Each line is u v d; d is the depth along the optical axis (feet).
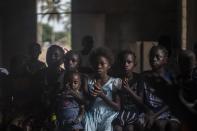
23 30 57.00
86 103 23.09
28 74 25.71
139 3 67.41
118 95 22.70
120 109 22.82
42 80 25.26
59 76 24.80
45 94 24.75
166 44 31.73
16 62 26.55
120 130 22.53
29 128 24.22
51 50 25.54
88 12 67.67
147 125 22.09
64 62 25.13
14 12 56.85
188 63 19.42
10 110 25.16
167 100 14.49
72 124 22.88
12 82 25.66
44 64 28.78
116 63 24.21
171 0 65.72
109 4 67.77
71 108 23.04
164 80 14.61
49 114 24.26
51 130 23.97
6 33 56.70
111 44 67.92
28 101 25.03
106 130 22.67
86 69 26.86
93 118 22.99
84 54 32.35
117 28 67.92
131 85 22.91
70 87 23.12
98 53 23.29
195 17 39.52
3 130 24.71
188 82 16.89
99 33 67.82
